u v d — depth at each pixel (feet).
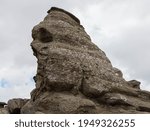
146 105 121.08
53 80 118.32
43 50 126.31
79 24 145.28
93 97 121.08
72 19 144.05
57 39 130.00
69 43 130.72
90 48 133.39
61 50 123.34
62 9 143.64
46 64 121.70
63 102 113.09
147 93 127.95
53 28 132.26
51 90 119.55
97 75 123.75
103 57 133.39
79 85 120.47
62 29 132.67
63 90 119.44
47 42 132.36
